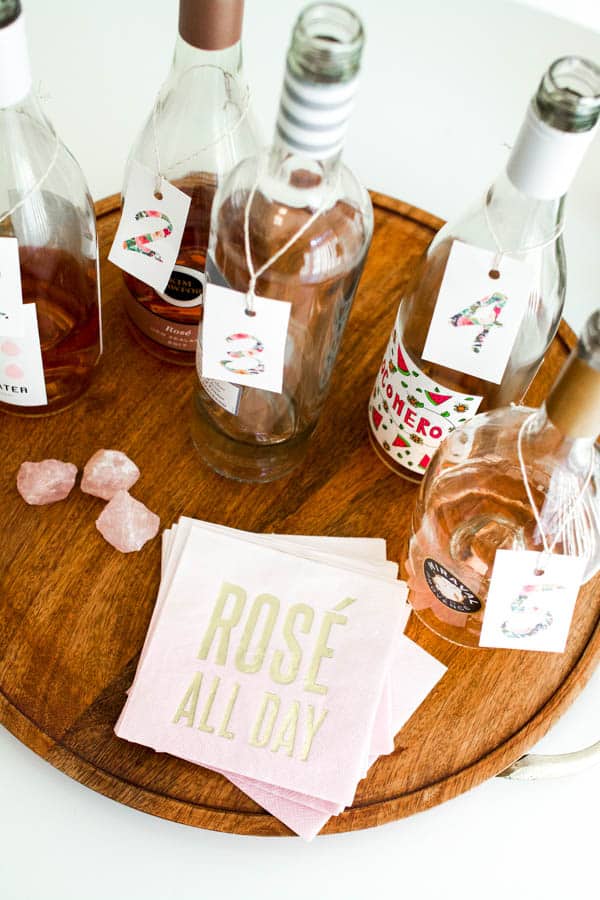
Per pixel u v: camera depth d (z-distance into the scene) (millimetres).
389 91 1133
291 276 655
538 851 703
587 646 741
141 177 689
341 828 650
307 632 696
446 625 727
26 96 625
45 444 791
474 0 1221
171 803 643
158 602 706
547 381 870
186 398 833
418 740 686
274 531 769
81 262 756
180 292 768
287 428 763
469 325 658
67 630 702
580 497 647
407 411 735
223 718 660
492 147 1100
